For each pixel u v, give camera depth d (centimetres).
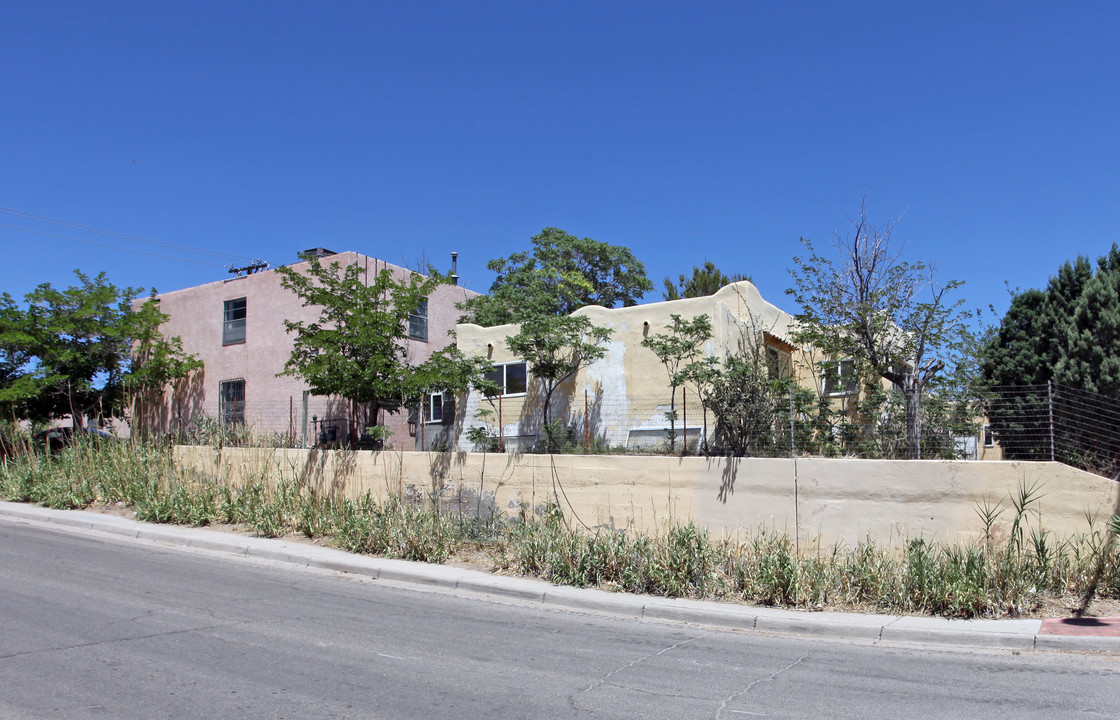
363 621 841
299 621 823
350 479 1555
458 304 2605
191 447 1814
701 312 1819
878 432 1220
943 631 812
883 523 1081
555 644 776
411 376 1673
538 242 3200
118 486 1714
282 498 1475
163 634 739
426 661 685
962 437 1203
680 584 1012
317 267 1922
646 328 1886
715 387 1465
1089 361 1287
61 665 630
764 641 820
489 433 2053
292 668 645
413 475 1476
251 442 1795
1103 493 965
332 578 1120
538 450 1756
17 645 683
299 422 2292
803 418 1286
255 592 975
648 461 1254
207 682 600
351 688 598
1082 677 677
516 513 1355
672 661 723
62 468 1822
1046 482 998
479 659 702
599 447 1664
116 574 1041
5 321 2209
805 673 689
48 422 2416
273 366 2381
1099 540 952
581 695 604
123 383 2388
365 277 2320
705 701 599
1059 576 930
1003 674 688
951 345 1497
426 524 1281
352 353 1802
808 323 1669
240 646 708
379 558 1228
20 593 895
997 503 1022
